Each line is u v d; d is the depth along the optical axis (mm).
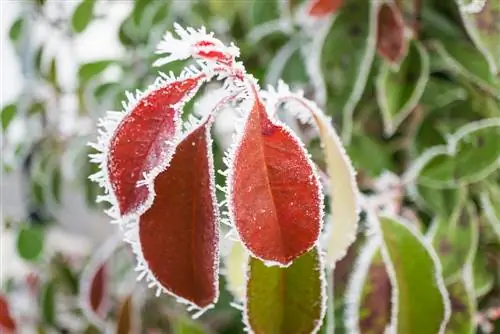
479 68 659
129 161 396
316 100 754
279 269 435
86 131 1110
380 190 668
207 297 402
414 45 673
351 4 704
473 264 678
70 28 1061
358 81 668
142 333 803
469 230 633
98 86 1026
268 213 398
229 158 402
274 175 401
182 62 668
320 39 701
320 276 437
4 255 1189
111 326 764
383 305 520
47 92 1166
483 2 529
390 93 661
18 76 1536
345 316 585
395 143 774
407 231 506
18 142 1232
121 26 1008
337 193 481
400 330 494
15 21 1181
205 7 953
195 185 401
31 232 988
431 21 706
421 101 748
